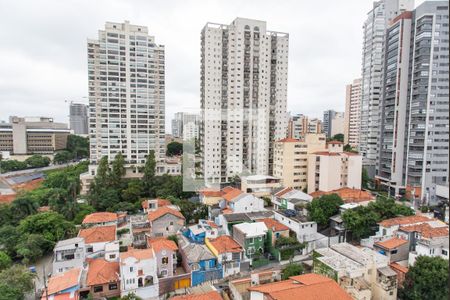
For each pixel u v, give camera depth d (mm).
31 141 142000
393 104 73688
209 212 53500
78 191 72500
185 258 37375
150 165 71688
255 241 39156
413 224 38781
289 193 56781
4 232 41156
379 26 81500
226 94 81125
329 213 45094
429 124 64562
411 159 68000
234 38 80562
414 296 27219
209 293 27703
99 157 84750
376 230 41625
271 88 84875
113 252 37062
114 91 84500
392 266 31094
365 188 77000
